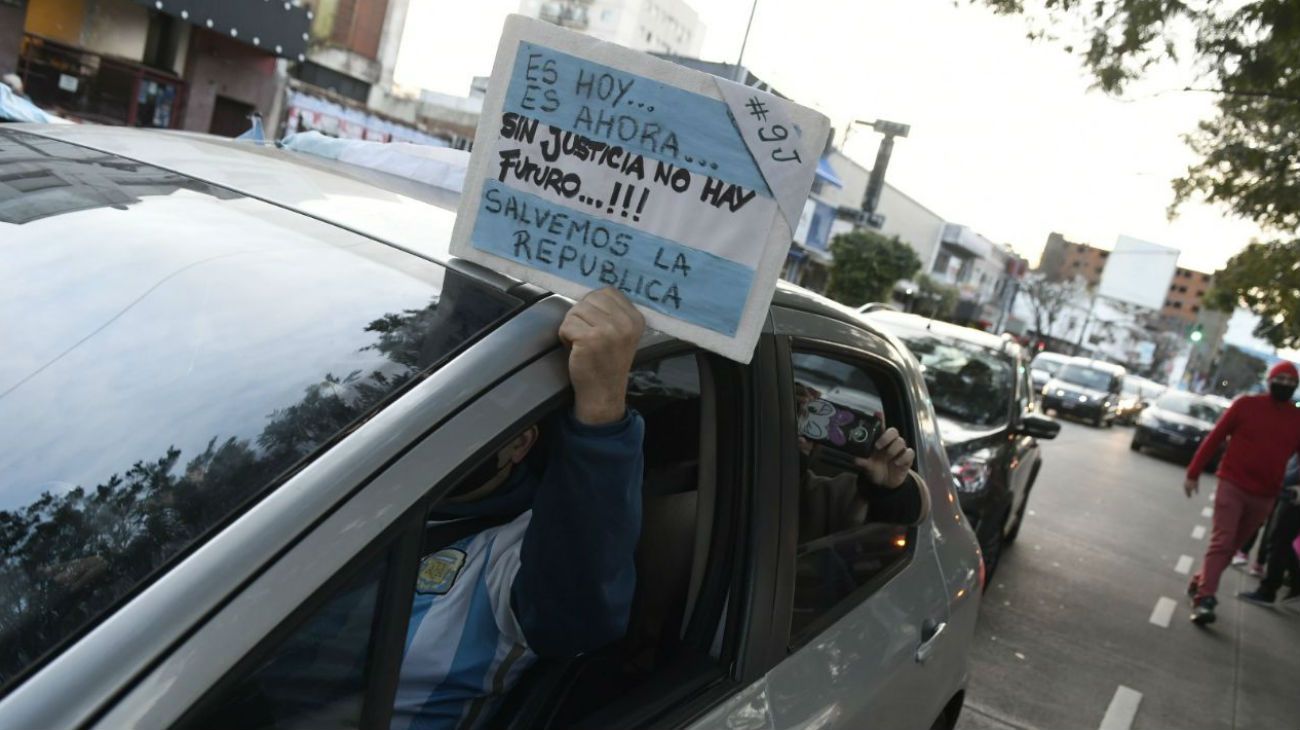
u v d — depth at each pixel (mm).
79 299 1306
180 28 18891
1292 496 8461
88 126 2018
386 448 1032
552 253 1288
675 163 1260
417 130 27250
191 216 1496
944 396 6859
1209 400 24375
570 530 1311
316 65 34719
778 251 1247
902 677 2100
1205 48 8484
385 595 1004
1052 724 5047
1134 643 6707
